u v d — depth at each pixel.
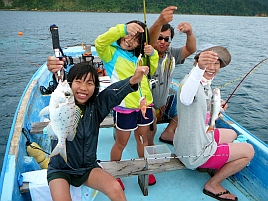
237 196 2.95
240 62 13.03
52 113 2.02
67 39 17.75
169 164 2.83
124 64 2.82
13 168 2.44
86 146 2.26
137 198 2.85
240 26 38.38
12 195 2.13
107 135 4.16
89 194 2.44
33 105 4.20
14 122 3.30
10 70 11.77
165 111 3.91
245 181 3.06
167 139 3.85
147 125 2.98
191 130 2.63
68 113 2.06
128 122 2.80
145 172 2.72
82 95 2.24
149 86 2.95
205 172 3.31
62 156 2.08
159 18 2.88
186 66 12.45
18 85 10.07
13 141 2.88
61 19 36.62
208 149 2.67
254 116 7.17
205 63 2.20
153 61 2.92
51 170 2.26
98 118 2.38
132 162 2.85
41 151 3.24
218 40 20.25
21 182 2.43
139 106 2.77
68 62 5.20
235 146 2.71
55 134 2.11
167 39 3.36
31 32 17.50
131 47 2.81
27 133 3.29
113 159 3.04
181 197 2.88
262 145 2.93
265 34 27.48
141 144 3.09
